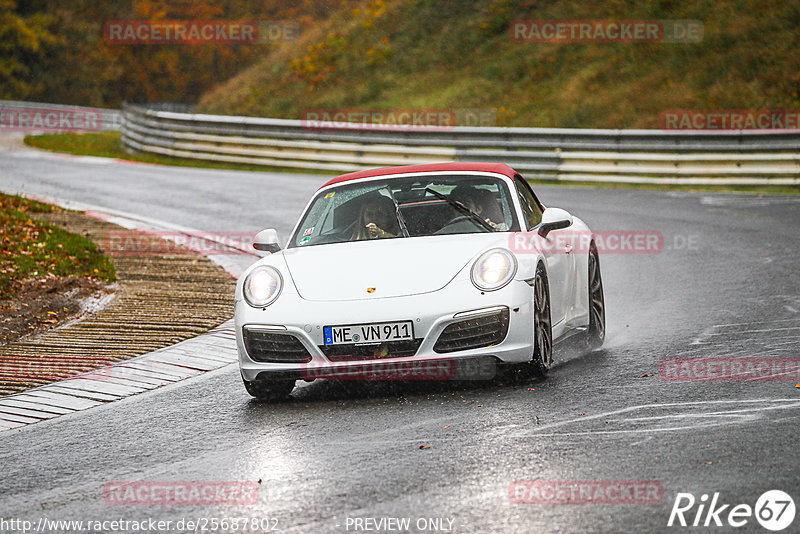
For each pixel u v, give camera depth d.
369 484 14.46
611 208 54.59
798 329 25.11
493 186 23.95
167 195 65.19
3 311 31.92
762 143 64.81
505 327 20.03
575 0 107.81
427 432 17.25
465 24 113.44
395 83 108.31
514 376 20.94
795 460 14.28
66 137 122.12
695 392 19.00
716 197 58.50
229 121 86.50
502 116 91.50
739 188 64.69
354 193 24.34
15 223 45.97
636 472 14.20
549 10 108.31
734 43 91.44
